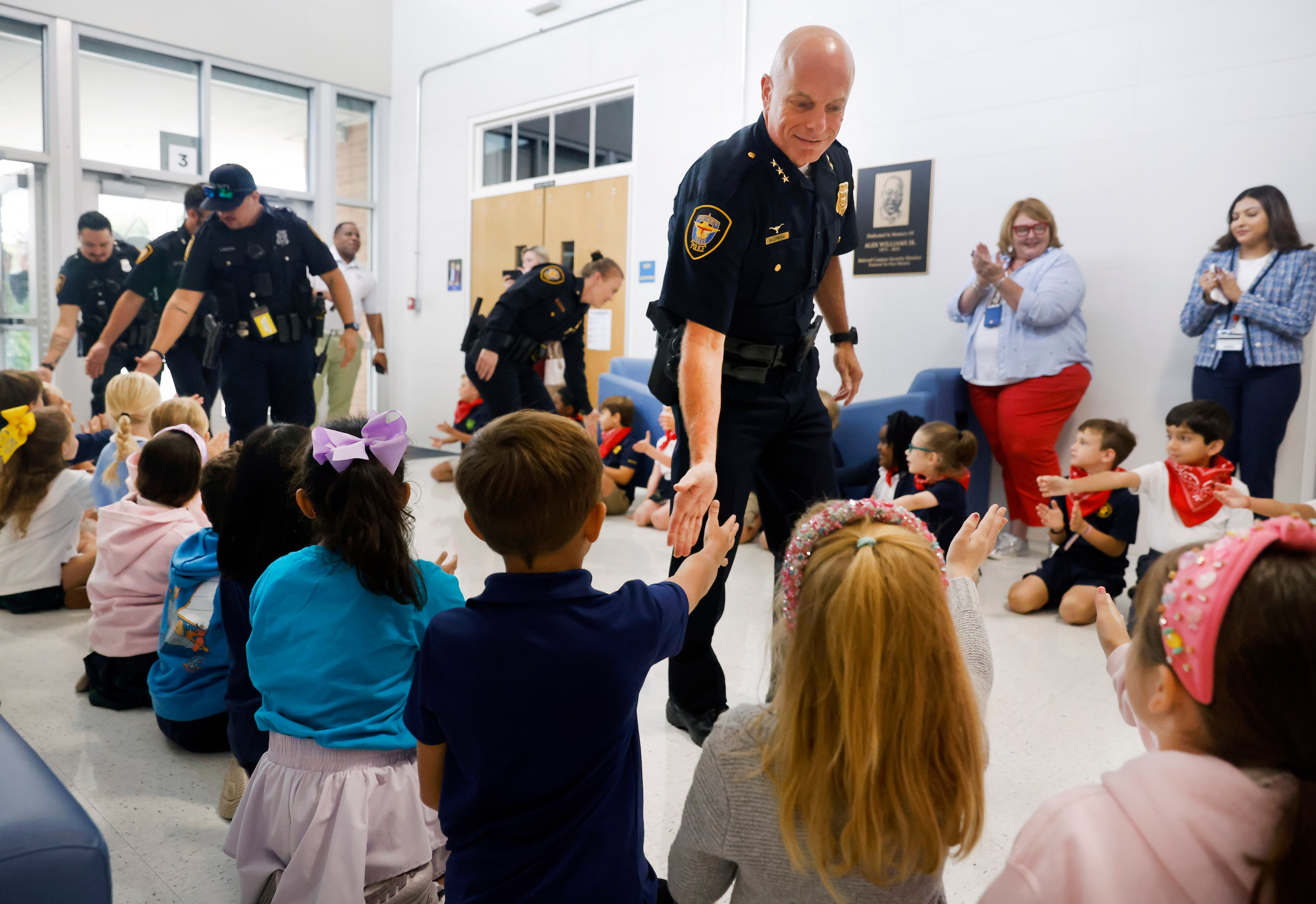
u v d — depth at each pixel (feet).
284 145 22.80
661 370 6.08
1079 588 9.45
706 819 3.15
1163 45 12.34
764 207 5.76
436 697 3.26
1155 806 2.19
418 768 3.71
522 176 21.36
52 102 18.79
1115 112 12.82
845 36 15.43
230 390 12.15
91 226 16.01
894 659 2.76
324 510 4.36
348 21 23.07
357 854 4.15
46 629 8.91
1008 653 8.57
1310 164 11.33
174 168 20.84
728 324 5.79
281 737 4.41
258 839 4.40
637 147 18.58
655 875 3.89
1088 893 2.22
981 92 14.05
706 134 17.40
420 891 4.42
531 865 3.24
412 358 24.21
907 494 10.14
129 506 7.11
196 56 20.62
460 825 3.35
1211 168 12.07
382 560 4.31
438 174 23.03
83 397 19.34
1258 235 11.25
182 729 6.33
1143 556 9.35
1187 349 12.43
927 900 3.00
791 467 6.75
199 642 6.20
